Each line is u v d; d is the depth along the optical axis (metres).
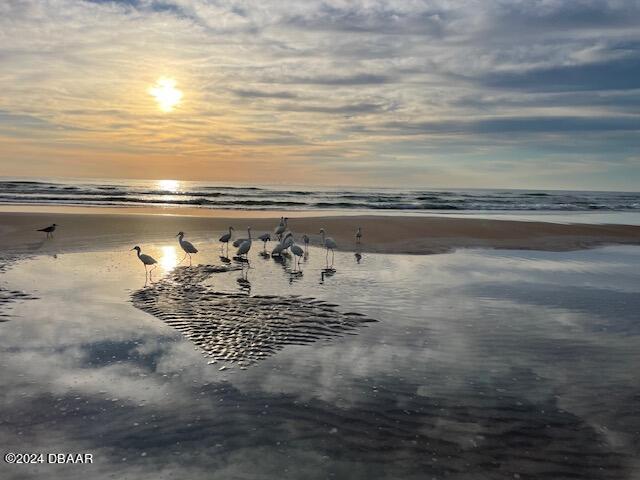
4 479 5.58
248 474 5.79
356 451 6.29
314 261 18.97
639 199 89.69
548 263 19.62
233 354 9.32
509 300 13.56
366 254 20.77
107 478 5.66
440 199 66.69
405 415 7.19
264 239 21.62
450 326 11.20
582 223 34.56
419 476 5.83
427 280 15.90
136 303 12.48
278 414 7.15
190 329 10.63
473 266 18.61
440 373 8.62
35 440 6.38
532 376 8.55
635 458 6.21
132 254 19.22
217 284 14.72
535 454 6.29
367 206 50.81
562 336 10.64
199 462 5.99
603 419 7.15
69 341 9.79
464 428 6.87
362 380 8.30
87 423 6.80
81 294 13.20
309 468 5.93
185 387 7.93
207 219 30.19
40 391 7.66
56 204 42.41
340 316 11.77
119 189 71.94
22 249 19.72
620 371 8.82
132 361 8.88
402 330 10.87
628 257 21.44
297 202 53.72
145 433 6.59
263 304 12.63
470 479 5.79
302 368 8.75
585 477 5.83
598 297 14.07
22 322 10.84
